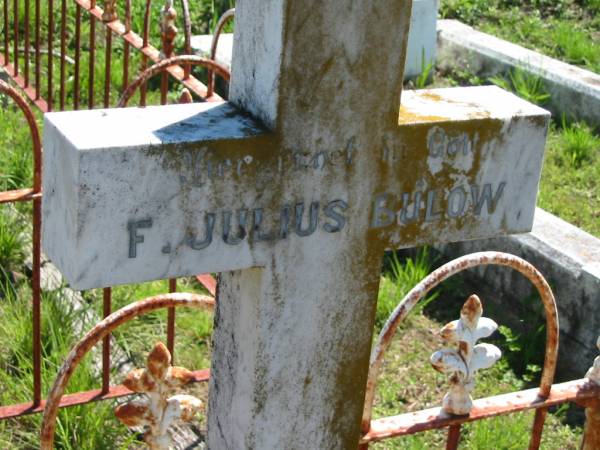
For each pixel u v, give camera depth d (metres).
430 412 1.81
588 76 4.54
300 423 1.76
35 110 3.66
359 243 1.70
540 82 4.59
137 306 1.70
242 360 1.71
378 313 2.99
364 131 1.65
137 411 1.71
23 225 2.99
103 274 1.55
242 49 1.62
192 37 4.58
